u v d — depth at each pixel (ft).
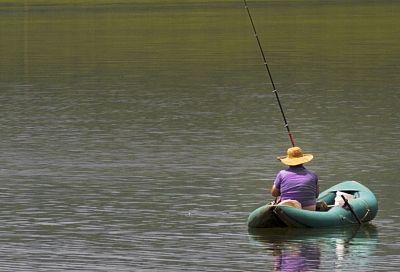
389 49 435.53
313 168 189.98
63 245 137.80
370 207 146.72
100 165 197.47
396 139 219.00
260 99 286.66
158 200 165.99
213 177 183.83
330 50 437.17
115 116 261.44
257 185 176.45
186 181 181.06
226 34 544.62
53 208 161.17
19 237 142.31
